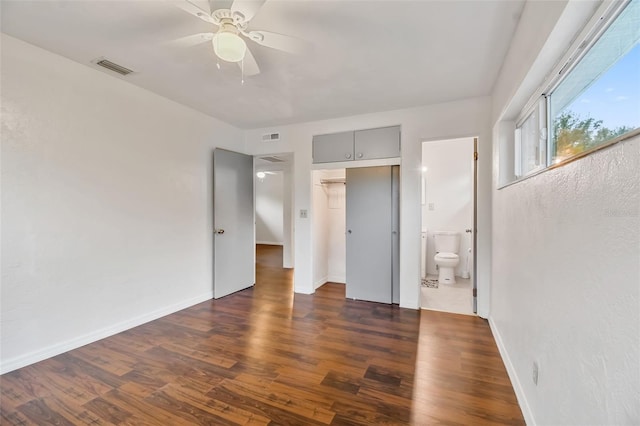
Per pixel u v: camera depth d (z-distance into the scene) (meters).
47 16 1.89
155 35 2.11
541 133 1.79
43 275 2.33
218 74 2.70
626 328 0.78
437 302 3.77
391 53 2.31
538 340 1.50
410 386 1.99
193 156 3.66
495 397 1.87
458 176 5.00
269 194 10.23
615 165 0.84
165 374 2.13
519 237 1.92
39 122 2.30
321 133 4.06
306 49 1.94
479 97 3.20
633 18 0.93
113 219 2.81
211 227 3.94
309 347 2.54
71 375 2.12
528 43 1.68
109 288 2.78
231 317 3.26
